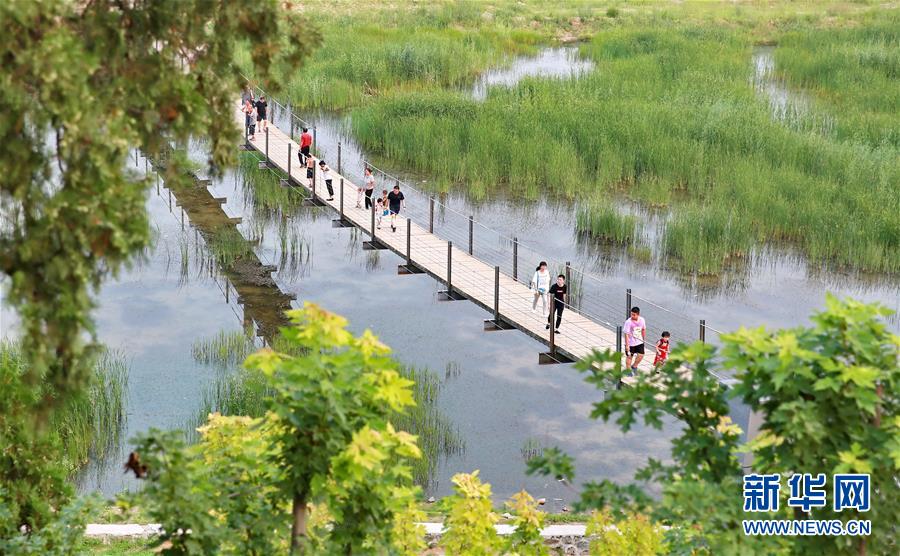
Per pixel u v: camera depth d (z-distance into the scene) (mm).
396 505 13570
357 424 12883
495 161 61281
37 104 12977
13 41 12562
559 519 27062
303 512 13234
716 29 99062
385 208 48125
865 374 11430
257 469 13789
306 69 79375
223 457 14422
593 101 69875
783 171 56500
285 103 76250
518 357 40281
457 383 37688
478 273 43438
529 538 17688
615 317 42844
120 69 15188
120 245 12891
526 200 58062
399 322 43406
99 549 24031
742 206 53531
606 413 13766
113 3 15391
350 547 13445
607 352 14016
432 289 47625
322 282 47969
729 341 12586
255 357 12570
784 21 106875
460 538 17203
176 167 15852
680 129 63656
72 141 12719
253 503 13695
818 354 11773
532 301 40375
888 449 11633
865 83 77188
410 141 64688
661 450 33031
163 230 53844
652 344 39969
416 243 46844
